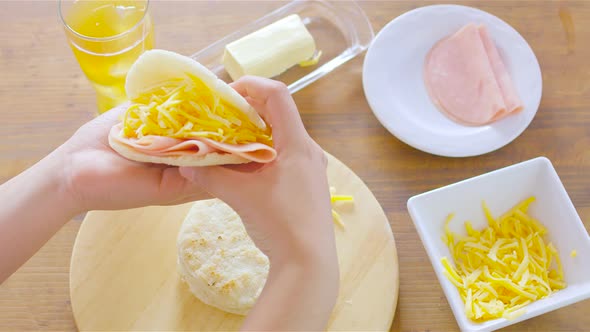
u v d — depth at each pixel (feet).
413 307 2.35
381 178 2.54
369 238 2.36
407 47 2.71
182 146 1.82
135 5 2.56
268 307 1.81
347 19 2.83
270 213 1.88
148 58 1.86
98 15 2.52
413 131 2.53
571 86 2.72
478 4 2.87
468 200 2.34
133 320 2.24
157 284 2.29
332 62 2.74
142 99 1.95
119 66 2.44
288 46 2.66
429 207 2.31
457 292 2.16
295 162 1.91
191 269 2.24
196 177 1.93
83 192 2.05
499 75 2.63
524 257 2.28
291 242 1.86
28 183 2.03
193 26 2.79
